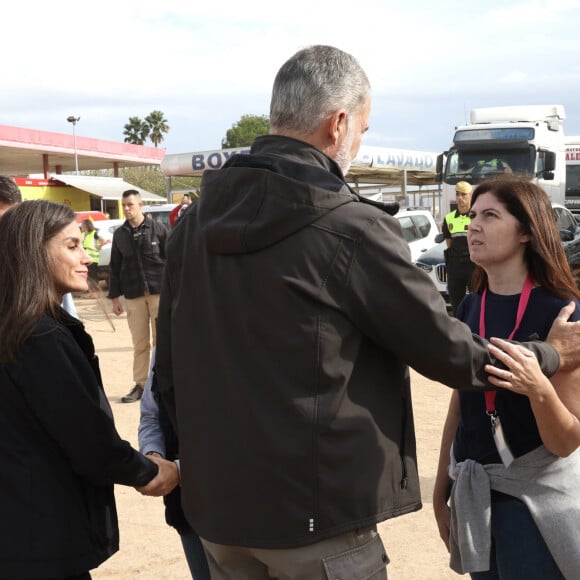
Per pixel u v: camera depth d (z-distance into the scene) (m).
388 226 1.92
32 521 2.22
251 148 2.13
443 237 11.35
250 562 2.10
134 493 5.46
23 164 40.66
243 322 1.95
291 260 1.89
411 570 4.06
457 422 2.64
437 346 1.91
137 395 8.16
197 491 2.06
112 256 8.10
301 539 1.88
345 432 1.89
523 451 2.29
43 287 2.29
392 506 1.98
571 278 2.40
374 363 1.97
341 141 2.06
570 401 2.27
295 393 1.89
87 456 2.24
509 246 2.41
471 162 18.09
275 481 1.89
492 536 2.36
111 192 28.47
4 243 2.31
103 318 15.77
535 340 2.25
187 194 19.58
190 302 2.10
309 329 1.88
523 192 2.40
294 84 2.02
